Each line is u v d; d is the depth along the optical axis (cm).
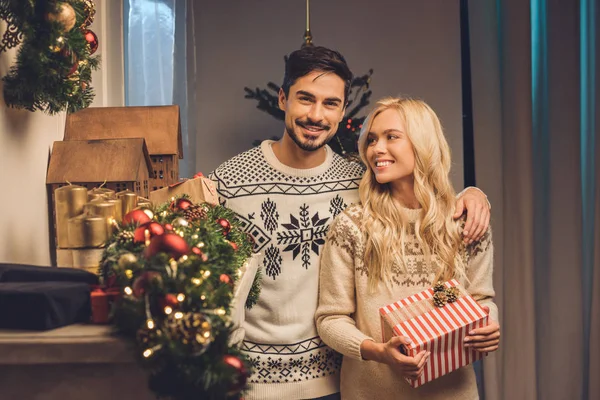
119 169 156
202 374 83
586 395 363
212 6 372
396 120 158
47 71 125
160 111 185
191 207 123
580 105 365
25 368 90
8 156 135
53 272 100
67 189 112
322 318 161
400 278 156
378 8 372
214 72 372
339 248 160
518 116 350
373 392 155
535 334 351
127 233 101
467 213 158
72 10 122
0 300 88
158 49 371
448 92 370
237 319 101
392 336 146
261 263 167
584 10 368
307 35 308
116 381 91
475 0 361
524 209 349
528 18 351
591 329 356
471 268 160
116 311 86
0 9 118
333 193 173
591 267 365
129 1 366
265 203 170
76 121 182
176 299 84
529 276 349
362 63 372
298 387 166
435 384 152
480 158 356
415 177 157
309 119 162
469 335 143
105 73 268
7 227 134
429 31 371
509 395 351
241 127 372
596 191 353
